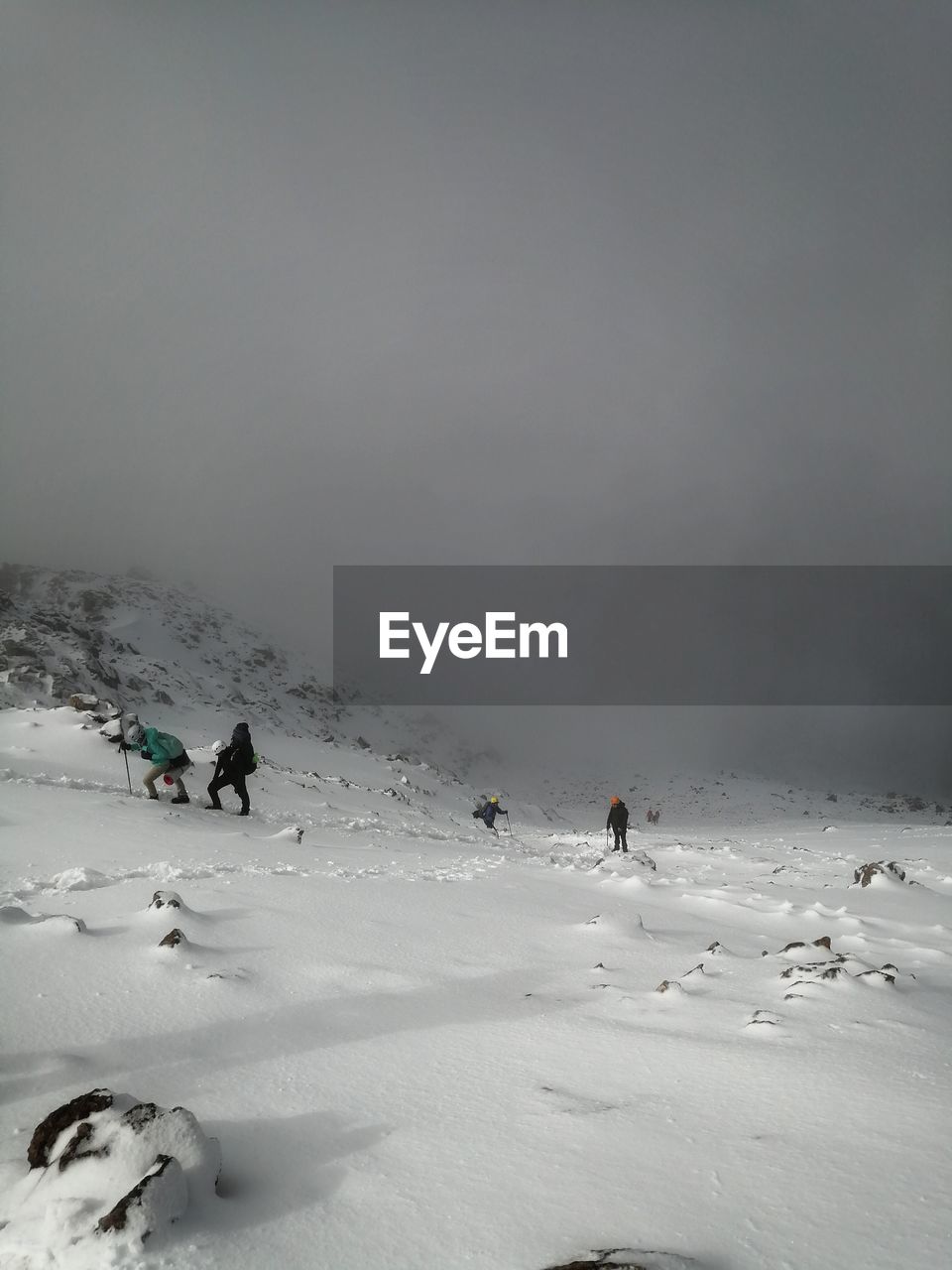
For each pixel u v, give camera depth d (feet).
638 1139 8.66
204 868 26.96
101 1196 7.22
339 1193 7.63
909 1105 9.46
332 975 15.49
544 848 66.03
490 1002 14.75
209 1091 10.25
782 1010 14.08
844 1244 6.48
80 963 14.74
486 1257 6.48
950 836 92.07
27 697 103.76
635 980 16.85
